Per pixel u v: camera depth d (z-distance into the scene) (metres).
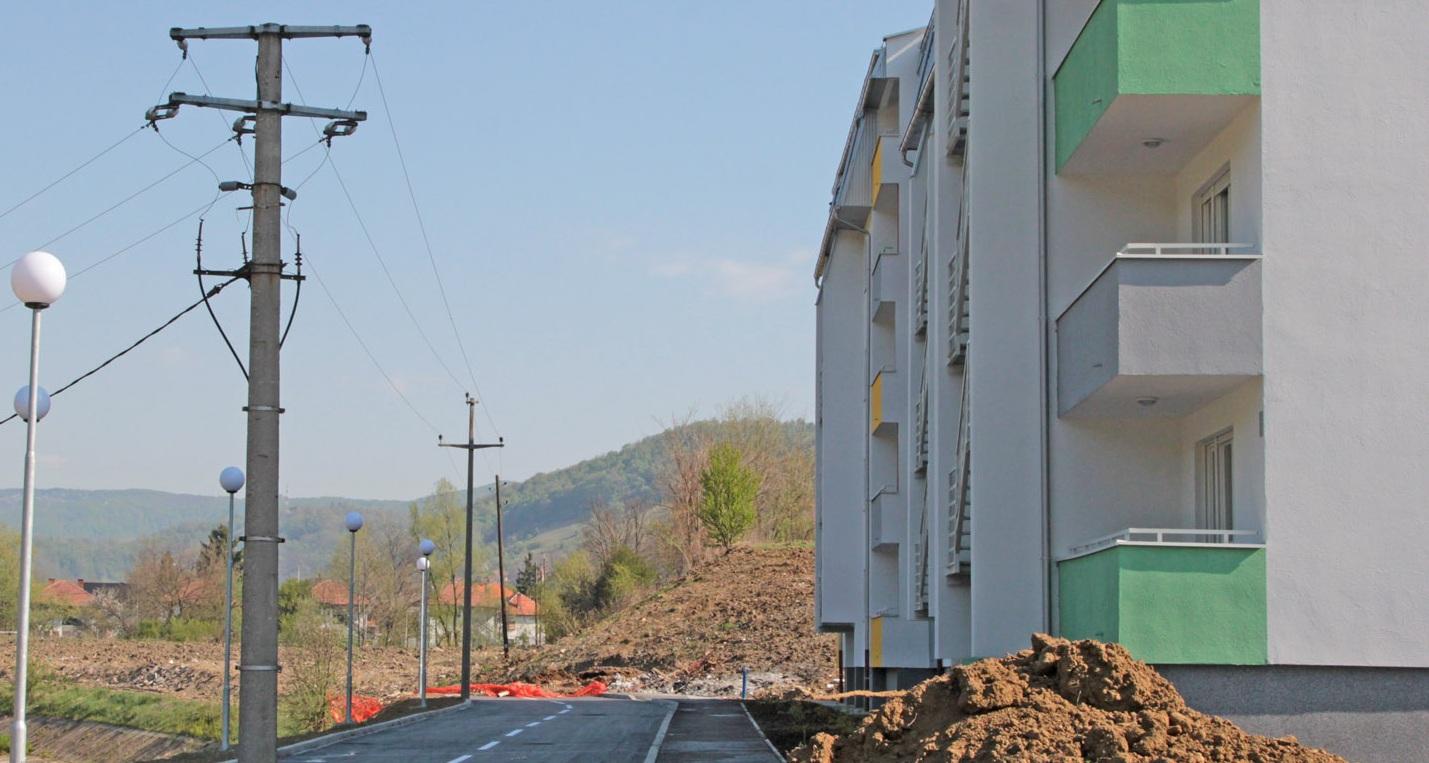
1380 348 16.78
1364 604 16.58
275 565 15.50
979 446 21.20
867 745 14.62
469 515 55.28
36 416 15.01
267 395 15.58
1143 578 16.70
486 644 122.88
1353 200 16.92
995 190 21.52
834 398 42.97
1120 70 17.06
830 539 42.53
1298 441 16.70
